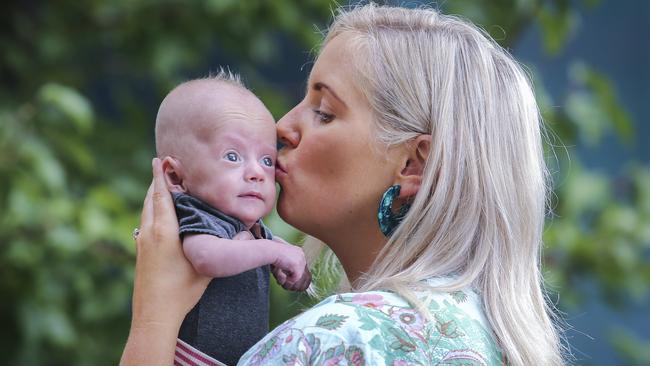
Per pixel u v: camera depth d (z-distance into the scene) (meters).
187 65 7.20
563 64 8.33
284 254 3.03
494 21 6.59
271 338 2.77
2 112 6.34
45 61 7.10
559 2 6.55
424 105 2.98
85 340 6.35
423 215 2.95
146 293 3.00
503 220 2.96
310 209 3.09
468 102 3.00
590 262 6.53
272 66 8.05
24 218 5.76
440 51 3.02
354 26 3.12
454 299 2.83
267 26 6.99
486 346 2.81
